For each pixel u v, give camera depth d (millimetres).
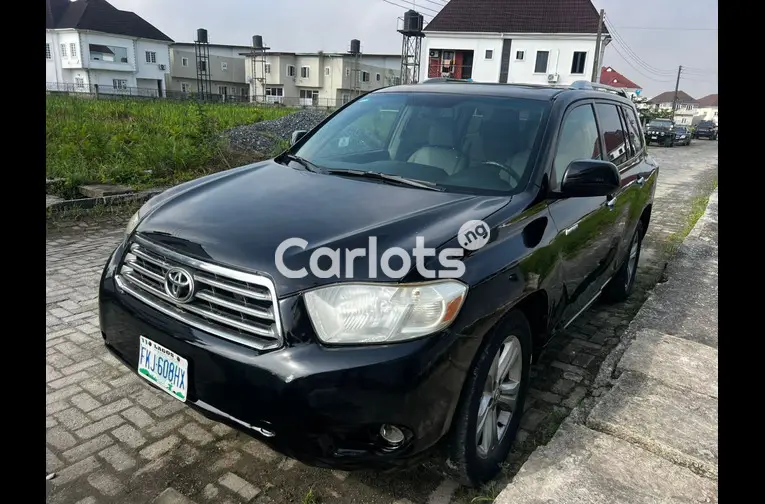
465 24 40812
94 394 3129
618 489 2318
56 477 2473
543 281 2645
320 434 1979
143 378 2402
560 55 39031
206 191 2840
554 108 3279
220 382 2100
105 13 56562
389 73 67125
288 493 2451
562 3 40094
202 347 2145
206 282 2191
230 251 2174
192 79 65938
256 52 65188
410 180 2957
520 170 2938
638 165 4688
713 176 15836
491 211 2559
